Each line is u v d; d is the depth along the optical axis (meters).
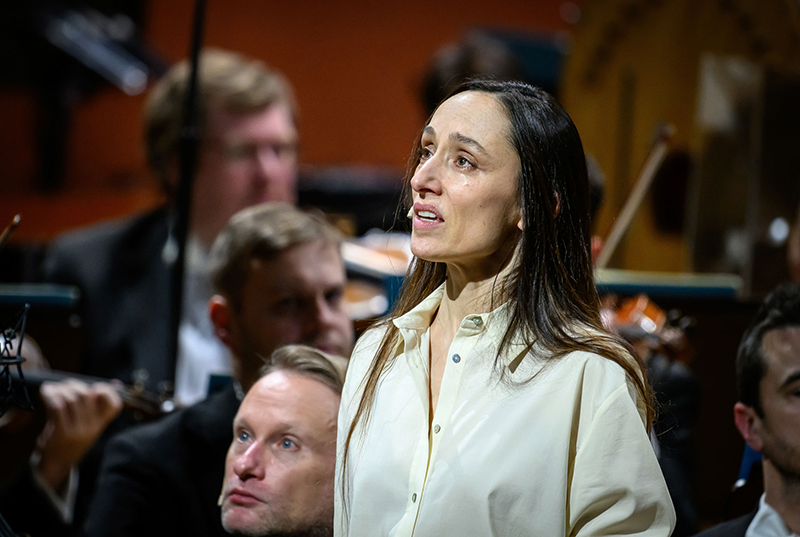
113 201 21.83
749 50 11.36
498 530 4.41
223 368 10.75
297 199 18.31
